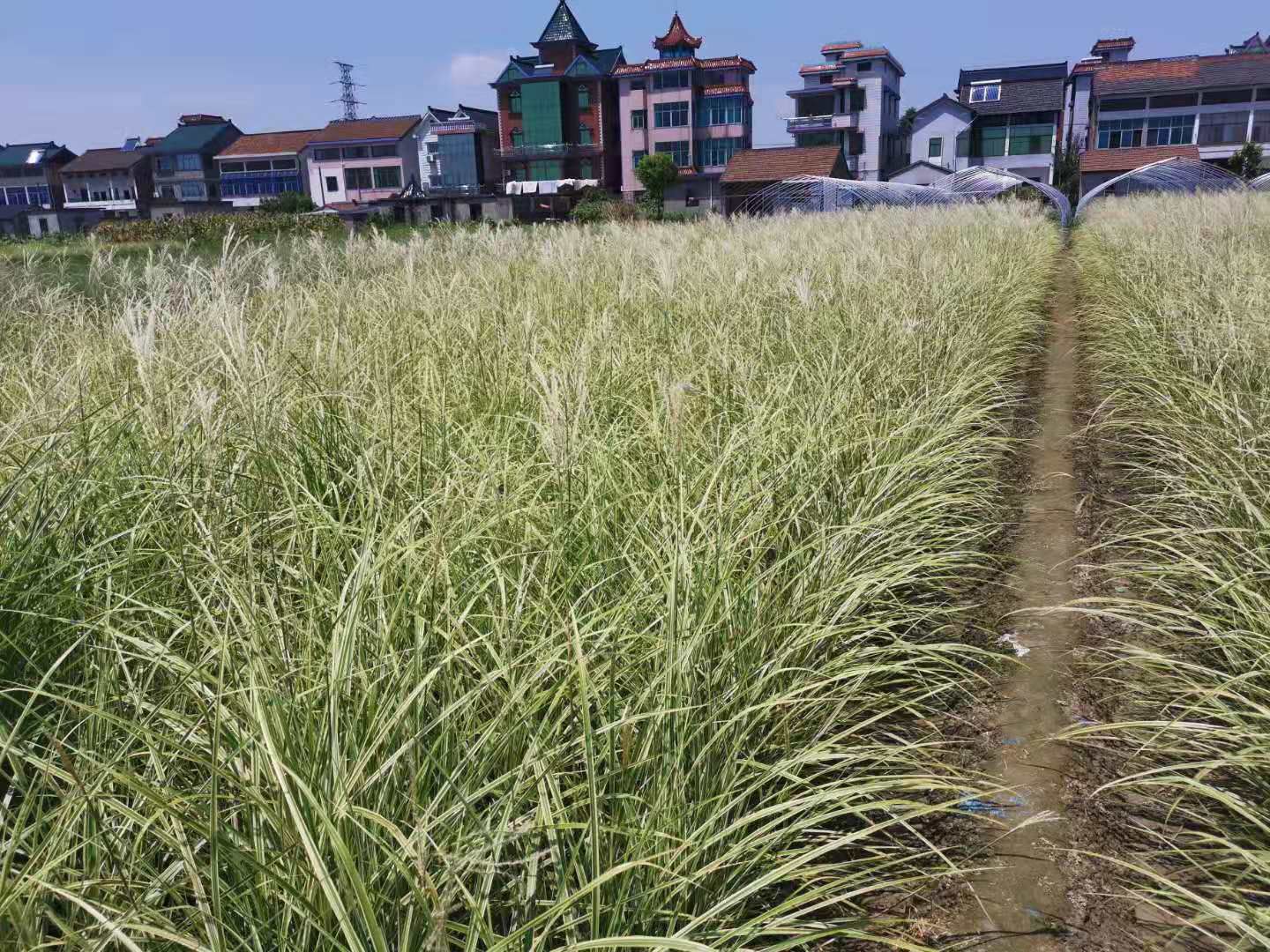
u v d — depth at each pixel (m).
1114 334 8.59
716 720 2.39
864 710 3.16
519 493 3.15
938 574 4.16
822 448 4.09
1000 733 3.15
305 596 2.56
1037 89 63.22
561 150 73.75
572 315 7.17
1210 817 2.63
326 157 83.38
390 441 3.39
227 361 3.70
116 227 28.55
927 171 62.75
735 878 2.14
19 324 6.75
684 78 69.38
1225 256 10.18
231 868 1.84
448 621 2.41
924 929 2.30
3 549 2.69
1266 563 3.14
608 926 1.91
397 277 9.00
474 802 2.06
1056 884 2.46
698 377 5.16
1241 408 4.71
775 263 9.39
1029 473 5.84
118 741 2.16
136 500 3.22
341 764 1.83
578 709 2.31
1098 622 3.84
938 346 6.38
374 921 1.48
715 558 2.86
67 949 1.67
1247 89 60.53
